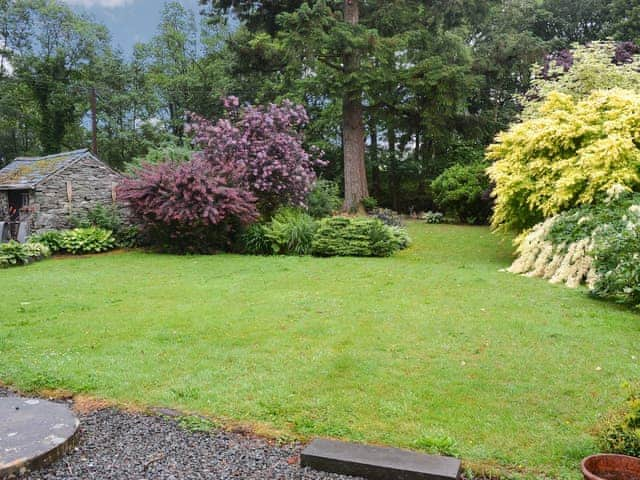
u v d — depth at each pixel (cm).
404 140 2292
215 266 961
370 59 1647
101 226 1343
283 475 267
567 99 968
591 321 539
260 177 1261
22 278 872
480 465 272
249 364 428
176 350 468
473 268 893
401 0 1589
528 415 329
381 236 1085
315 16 1395
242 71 1733
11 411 326
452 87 1606
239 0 1669
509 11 2327
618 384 374
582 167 852
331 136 2316
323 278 811
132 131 2752
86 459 283
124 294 718
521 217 962
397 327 528
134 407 350
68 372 411
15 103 2789
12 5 2831
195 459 283
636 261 589
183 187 1128
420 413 333
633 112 866
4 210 1422
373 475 265
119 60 2927
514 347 461
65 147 2986
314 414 334
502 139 995
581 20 2533
